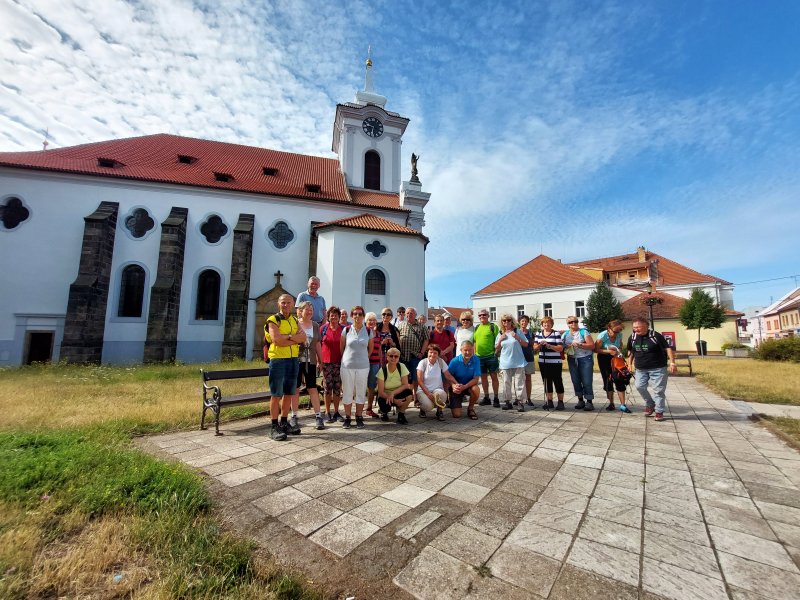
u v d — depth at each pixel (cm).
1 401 689
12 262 1617
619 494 307
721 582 194
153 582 194
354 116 2517
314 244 1989
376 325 624
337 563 215
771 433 499
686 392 875
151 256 1783
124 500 272
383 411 592
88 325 1563
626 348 647
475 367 617
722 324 2761
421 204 2334
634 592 187
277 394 484
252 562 214
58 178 1705
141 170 1891
